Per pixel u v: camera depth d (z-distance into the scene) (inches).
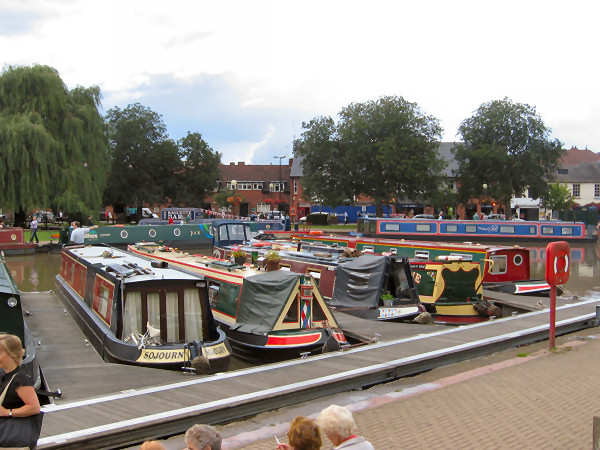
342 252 781.3
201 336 436.5
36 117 1487.5
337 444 172.1
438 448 245.6
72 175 1531.7
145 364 389.1
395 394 322.0
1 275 497.0
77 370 386.6
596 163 3125.0
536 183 2358.5
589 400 304.3
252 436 265.3
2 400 184.9
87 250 718.5
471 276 628.4
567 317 544.7
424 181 2139.5
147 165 2554.1
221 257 835.4
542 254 1429.6
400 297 596.1
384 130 2164.1
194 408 283.6
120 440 256.8
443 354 397.4
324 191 2231.8
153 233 1401.3
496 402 303.0
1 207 1454.2
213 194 2795.3
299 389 317.1
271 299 473.4
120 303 426.9
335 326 482.9
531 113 2345.0
